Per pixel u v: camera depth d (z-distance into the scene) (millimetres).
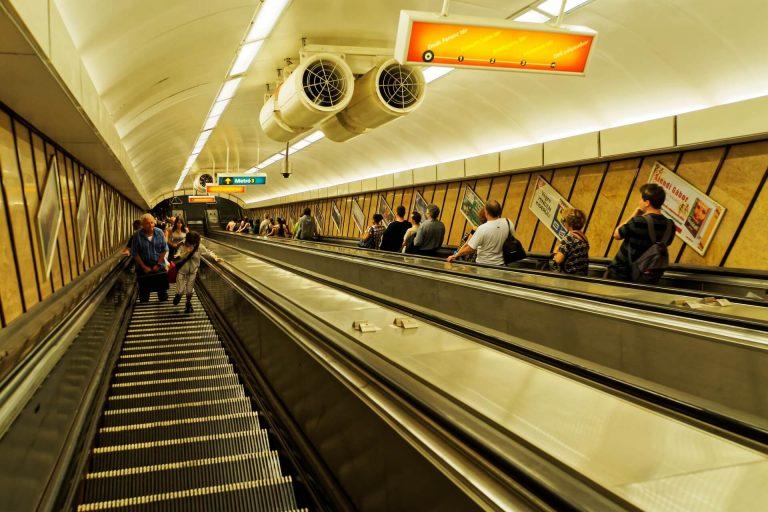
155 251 8586
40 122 4539
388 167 14219
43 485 2127
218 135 13227
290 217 27844
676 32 5438
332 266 8438
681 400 1990
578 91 7234
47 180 5160
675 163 7000
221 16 5375
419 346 2199
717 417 1822
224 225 37000
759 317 2701
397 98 6781
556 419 1423
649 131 6750
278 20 5824
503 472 1236
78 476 2504
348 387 2107
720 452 1233
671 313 2967
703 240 6652
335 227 20531
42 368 2326
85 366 3639
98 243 9117
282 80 7934
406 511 1620
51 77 3273
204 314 7848
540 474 1146
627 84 6613
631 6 5227
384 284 6539
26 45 2697
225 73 7617
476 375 1806
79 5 3828
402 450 1643
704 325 2709
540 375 1811
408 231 8414
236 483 2611
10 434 1811
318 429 2588
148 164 15125
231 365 5055
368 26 6168
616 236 4441
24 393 1990
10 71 3127
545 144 8562
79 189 7227
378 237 10820
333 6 5547
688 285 6262
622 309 3225
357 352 2176
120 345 5555
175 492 2484
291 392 3158
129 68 5711
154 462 2967
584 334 3451
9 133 4113
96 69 5250
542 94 7660
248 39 6301
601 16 5473
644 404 2080
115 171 8469
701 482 1096
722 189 6430
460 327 3633
